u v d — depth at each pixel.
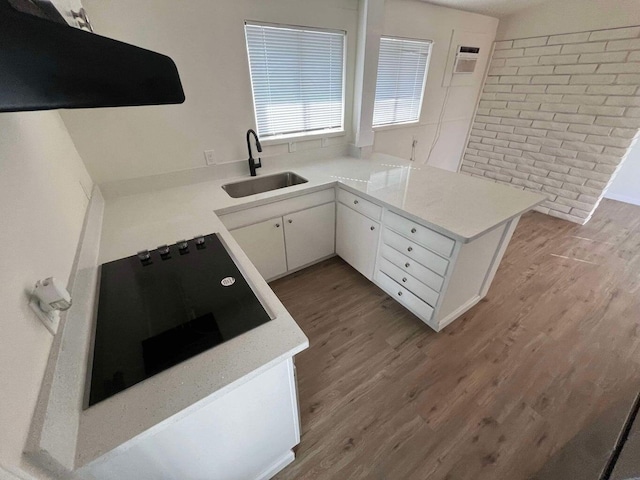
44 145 0.95
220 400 0.77
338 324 1.88
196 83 1.74
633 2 2.30
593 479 0.73
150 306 0.92
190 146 1.89
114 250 1.24
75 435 0.56
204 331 0.82
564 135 2.97
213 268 1.11
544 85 2.98
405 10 2.43
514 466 1.16
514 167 3.47
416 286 1.75
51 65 0.43
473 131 3.74
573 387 1.45
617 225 3.03
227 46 1.74
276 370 0.85
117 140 1.65
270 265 2.09
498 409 1.36
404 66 2.75
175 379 0.69
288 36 1.93
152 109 1.68
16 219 0.61
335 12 2.00
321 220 2.21
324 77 2.23
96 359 0.74
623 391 1.41
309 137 2.37
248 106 1.98
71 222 1.03
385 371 1.56
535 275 2.29
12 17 0.37
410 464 1.17
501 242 1.71
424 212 1.52
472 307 1.98
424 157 3.52
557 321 1.85
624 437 0.73
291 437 1.10
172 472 0.80
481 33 3.08
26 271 0.59
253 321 0.85
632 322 1.82
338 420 1.33
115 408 0.62
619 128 2.60
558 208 3.21
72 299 0.81
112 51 0.51
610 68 2.53
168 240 1.32
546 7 2.77
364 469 1.16
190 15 1.57
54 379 0.57
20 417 0.44
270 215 1.91
